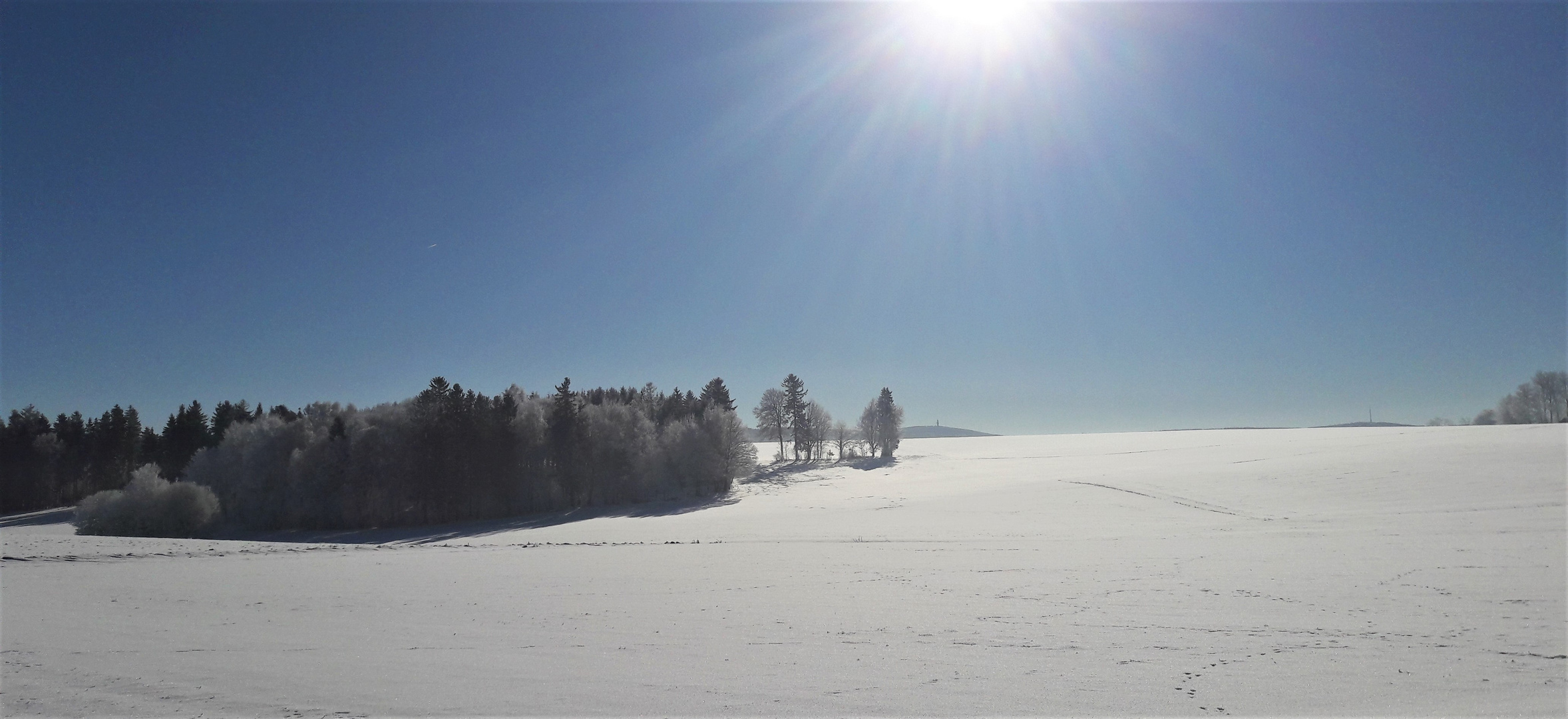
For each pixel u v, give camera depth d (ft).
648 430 257.55
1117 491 165.07
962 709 27.17
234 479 221.87
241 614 48.91
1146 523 116.78
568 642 39.14
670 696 29.27
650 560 80.38
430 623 45.06
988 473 250.98
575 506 230.48
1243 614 43.01
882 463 324.39
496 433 219.41
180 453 276.41
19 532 199.72
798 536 111.75
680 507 216.33
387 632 42.32
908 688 29.89
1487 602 44.57
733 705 28.07
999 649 35.99
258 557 87.56
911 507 160.45
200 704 29.22
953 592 54.34
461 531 186.60
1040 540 94.43
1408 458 168.04
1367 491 134.31
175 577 68.44
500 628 43.34
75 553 89.56
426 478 207.00
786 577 64.49
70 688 31.45
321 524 209.46
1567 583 50.08
